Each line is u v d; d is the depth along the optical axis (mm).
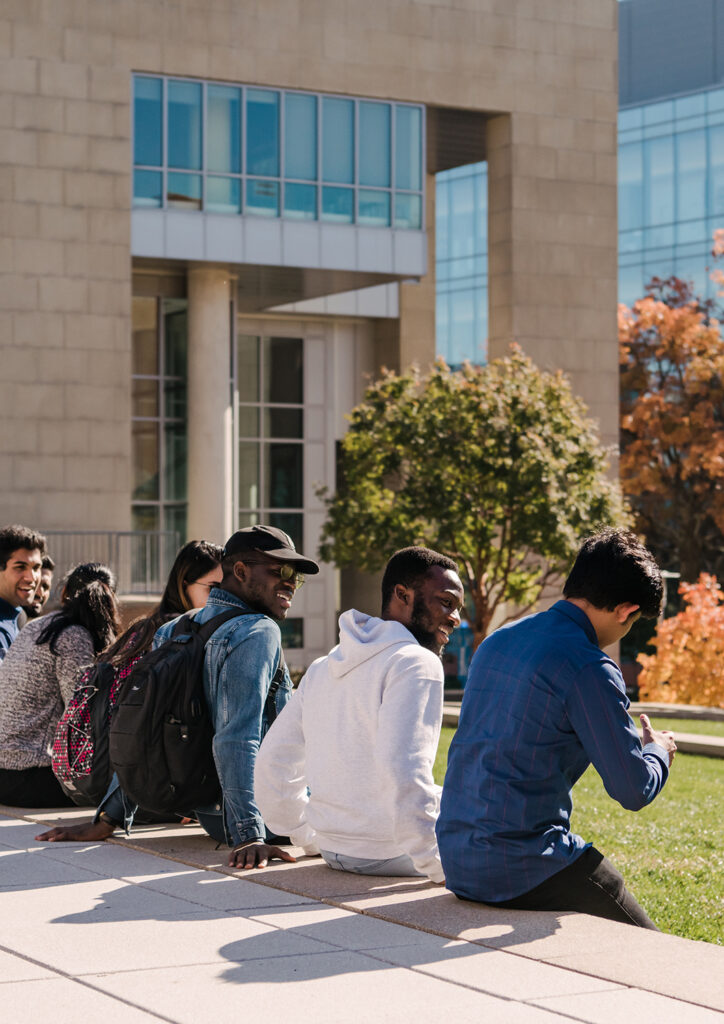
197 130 31562
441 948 4434
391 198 33062
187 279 33031
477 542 29016
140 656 7277
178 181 31406
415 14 33812
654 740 5051
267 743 5941
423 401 29438
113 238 30906
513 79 35125
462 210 55438
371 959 4312
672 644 29688
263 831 6082
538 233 35531
